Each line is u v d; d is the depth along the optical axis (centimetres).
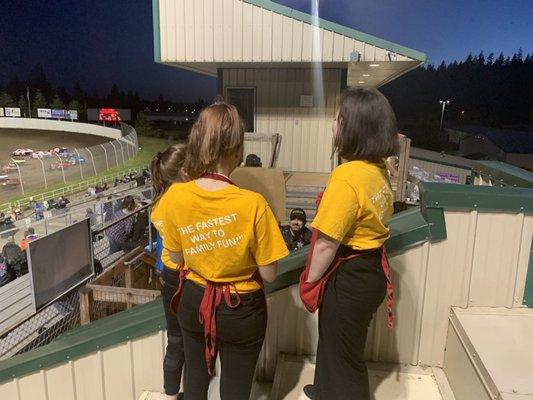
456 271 223
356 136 155
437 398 210
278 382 219
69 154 3841
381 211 162
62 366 270
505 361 183
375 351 237
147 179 2658
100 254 825
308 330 236
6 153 5291
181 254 168
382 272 169
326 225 151
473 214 216
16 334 606
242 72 1030
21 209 2441
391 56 863
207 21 876
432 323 229
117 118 9325
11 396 281
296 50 873
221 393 173
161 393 255
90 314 504
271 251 155
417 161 2659
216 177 152
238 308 158
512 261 221
